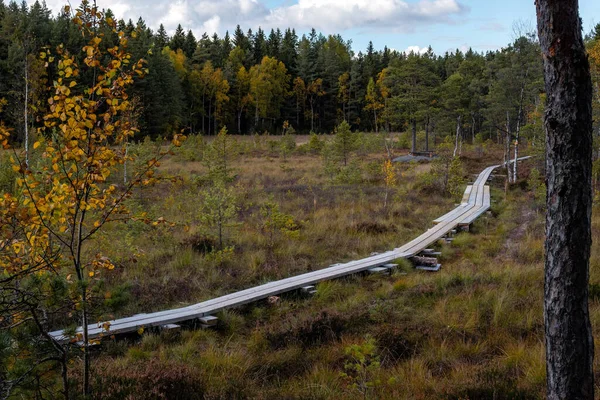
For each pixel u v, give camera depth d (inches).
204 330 304.2
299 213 671.1
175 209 658.8
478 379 202.2
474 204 798.5
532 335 259.6
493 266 424.2
